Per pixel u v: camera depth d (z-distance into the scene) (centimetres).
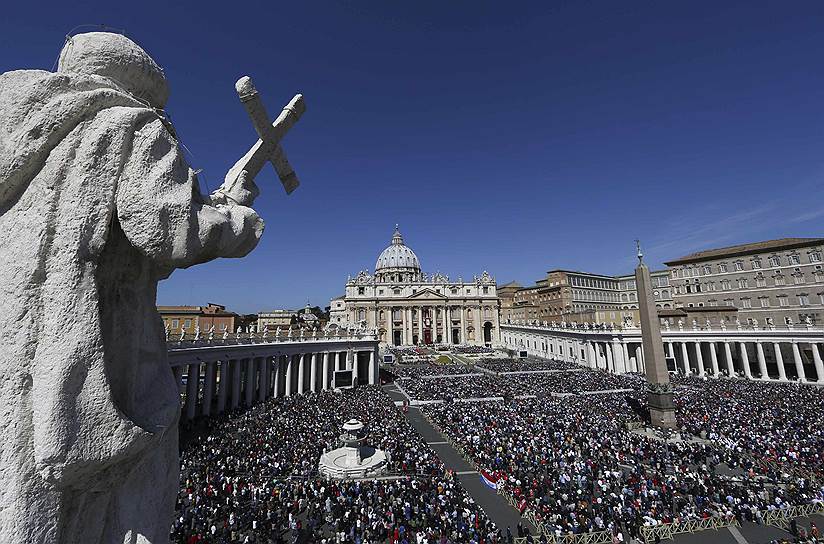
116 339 322
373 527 1836
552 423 3684
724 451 2895
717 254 8619
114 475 304
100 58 331
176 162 329
